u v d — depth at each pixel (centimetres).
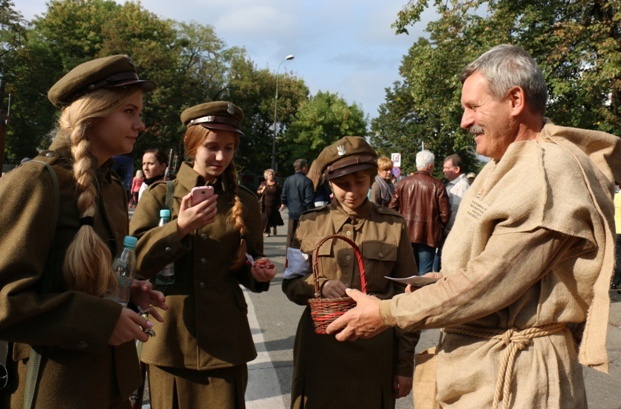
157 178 620
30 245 173
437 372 200
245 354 271
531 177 175
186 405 258
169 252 244
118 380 199
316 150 6016
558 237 172
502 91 190
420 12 1623
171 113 4262
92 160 195
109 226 204
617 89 1462
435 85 1766
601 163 190
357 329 204
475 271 176
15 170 183
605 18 1491
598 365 166
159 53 4325
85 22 4653
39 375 181
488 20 1625
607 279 169
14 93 4056
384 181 944
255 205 288
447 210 779
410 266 291
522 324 181
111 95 197
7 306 166
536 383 177
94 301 181
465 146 1789
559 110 1556
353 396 274
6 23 4012
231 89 5456
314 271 262
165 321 259
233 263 271
